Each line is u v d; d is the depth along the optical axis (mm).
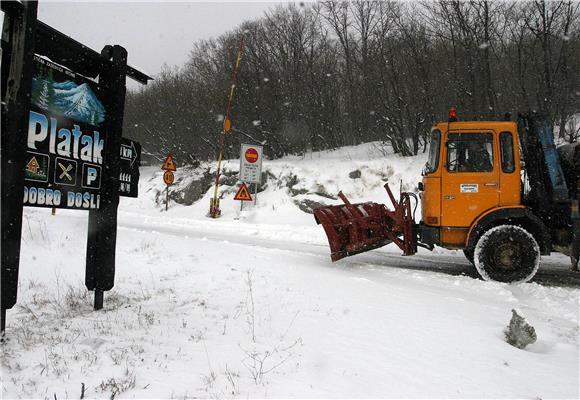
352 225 8664
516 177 8195
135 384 3443
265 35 25703
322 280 7238
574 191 8234
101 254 5574
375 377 3678
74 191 5191
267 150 24844
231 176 22453
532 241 7949
